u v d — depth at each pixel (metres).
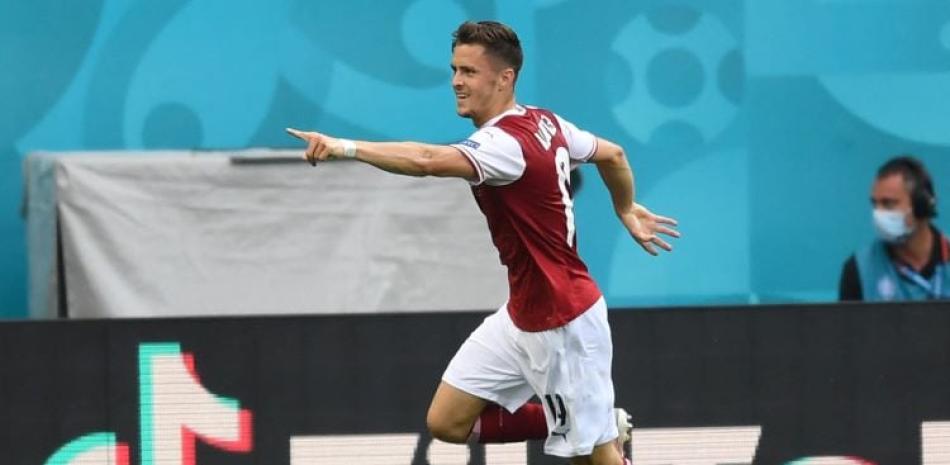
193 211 26.08
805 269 32.59
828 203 32.66
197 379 20.98
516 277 17.62
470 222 26.41
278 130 31.66
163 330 20.95
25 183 27.78
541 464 21.30
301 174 26.20
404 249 26.28
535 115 17.47
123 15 31.14
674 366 21.27
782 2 32.31
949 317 21.44
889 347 21.42
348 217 26.23
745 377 21.31
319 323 21.06
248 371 21.00
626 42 32.06
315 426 21.03
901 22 32.59
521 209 17.12
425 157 15.95
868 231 32.69
